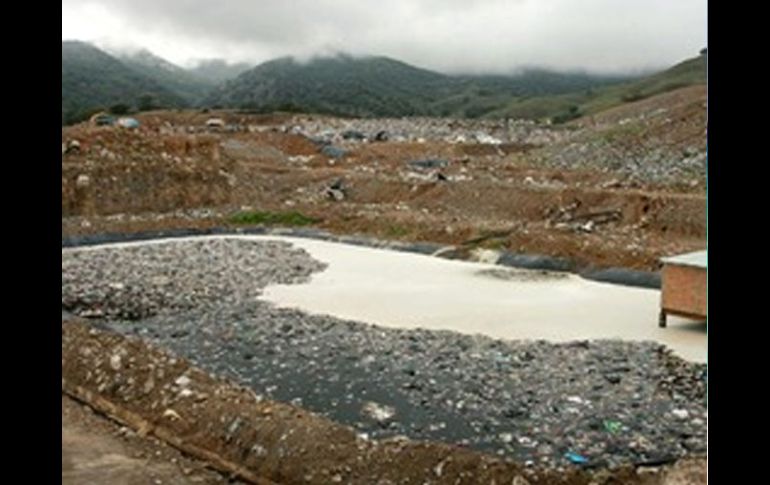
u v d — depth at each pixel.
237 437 14.60
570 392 17.59
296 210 49.78
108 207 48.84
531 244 36.66
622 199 41.16
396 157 71.62
